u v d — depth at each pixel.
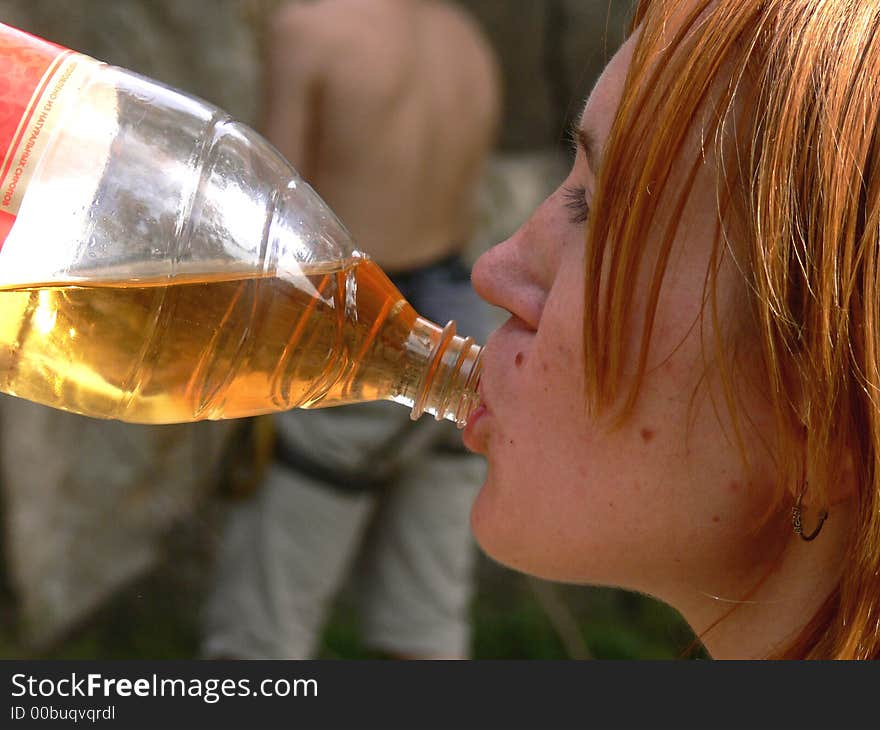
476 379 1.20
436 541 3.61
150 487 4.30
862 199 0.89
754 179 0.91
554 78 5.11
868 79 0.88
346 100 3.38
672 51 0.95
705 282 0.94
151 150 1.21
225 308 1.21
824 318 0.88
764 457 0.97
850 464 0.93
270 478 3.42
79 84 1.17
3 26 1.17
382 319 1.25
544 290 1.07
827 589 1.01
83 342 1.20
